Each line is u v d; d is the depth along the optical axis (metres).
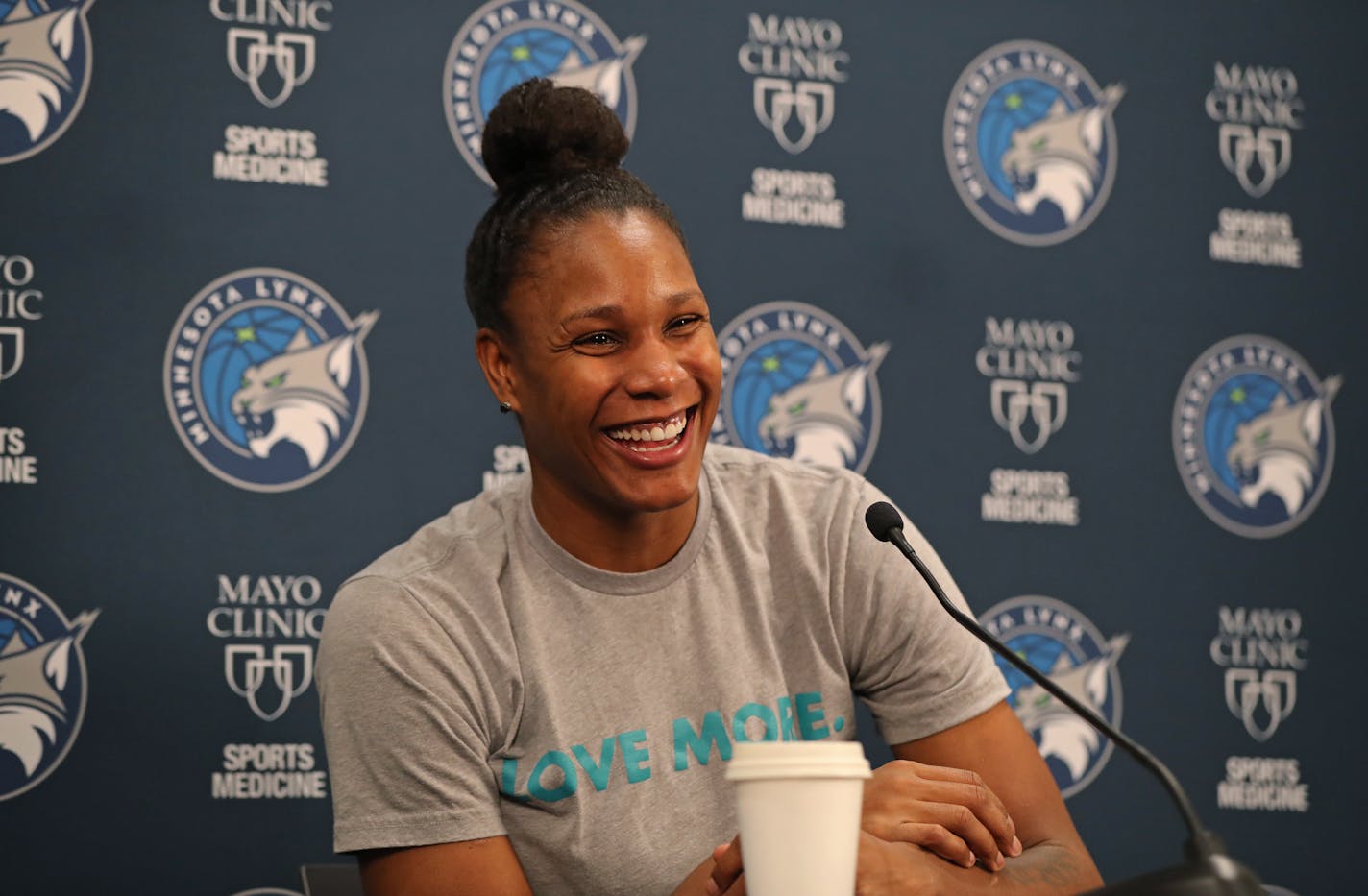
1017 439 8.20
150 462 7.12
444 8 7.71
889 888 3.87
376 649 4.59
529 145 4.72
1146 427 8.38
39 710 6.89
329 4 7.55
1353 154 8.87
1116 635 8.18
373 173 7.53
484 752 4.64
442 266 7.58
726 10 8.07
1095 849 8.02
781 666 4.88
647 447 4.50
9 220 7.07
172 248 7.25
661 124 7.91
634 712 4.70
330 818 7.18
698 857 4.60
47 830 6.85
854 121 8.18
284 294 7.36
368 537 7.35
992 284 8.27
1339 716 8.42
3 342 7.01
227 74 7.40
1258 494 8.48
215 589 7.14
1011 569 8.10
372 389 7.43
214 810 7.04
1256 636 8.38
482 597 4.76
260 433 7.27
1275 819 8.26
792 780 3.10
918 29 8.34
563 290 4.44
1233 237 8.62
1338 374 8.68
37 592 6.94
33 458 6.99
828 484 5.16
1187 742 8.20
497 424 7.57
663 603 4.80
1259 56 8.80
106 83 7.25
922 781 4.17
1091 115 8.52
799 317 8.00
